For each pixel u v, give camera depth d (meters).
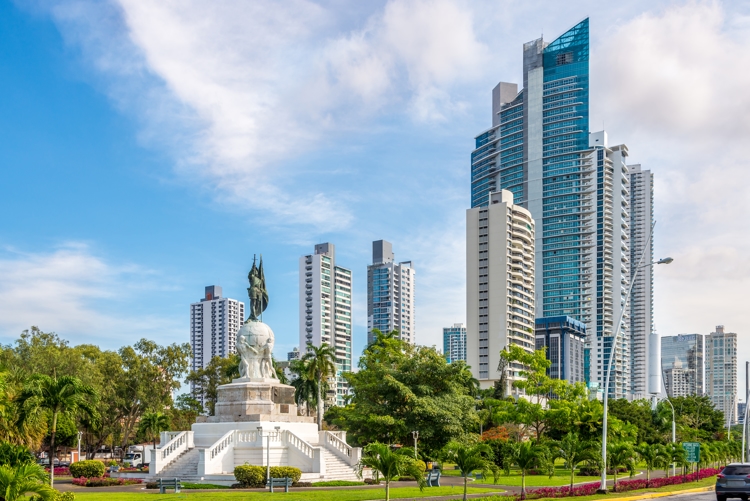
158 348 103.06
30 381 42.59
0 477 23.28
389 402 66.38
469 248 195.75
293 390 64.00
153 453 53.81
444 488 47.56
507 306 188.62
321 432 61.44
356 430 66.69
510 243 194.25
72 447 92.12
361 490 44.41
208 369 113.56
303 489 45.09
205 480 49.66
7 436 44.03
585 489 44.94
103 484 49.78
